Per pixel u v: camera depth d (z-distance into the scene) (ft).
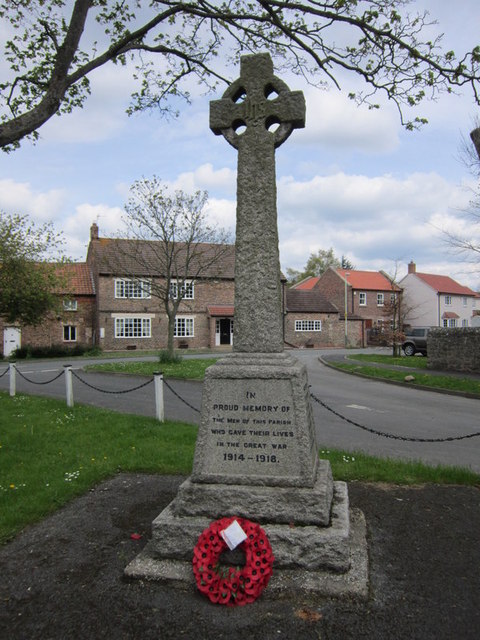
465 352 61.21
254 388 13.08
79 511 16.39
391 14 28.07
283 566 11.88
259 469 12.94
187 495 12.85
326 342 147.33
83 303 122.01
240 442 13.09
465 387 48.16
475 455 24.12
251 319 13.93
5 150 29.53
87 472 20.07
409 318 176.45
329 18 28.48
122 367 64.39
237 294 14.11
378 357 87.20
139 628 10.05
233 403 13.19
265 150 14.29
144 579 11.84
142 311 118.93
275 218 14.24
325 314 147.74
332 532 11.90
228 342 129.39
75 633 9.92
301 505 12.32
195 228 88.99
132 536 14.23
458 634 9.71
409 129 30.89
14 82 30.14
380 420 33.27
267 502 12.44
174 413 34.76
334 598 10.93
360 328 152.66
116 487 18.83
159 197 69.46
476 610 10.50
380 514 15.88
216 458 13.16
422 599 10.91
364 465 20.85
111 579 11.93
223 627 10.03
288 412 12.90
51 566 12.63
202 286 124.98
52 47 29.94
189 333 124.36
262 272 13.96
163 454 22.71
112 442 25.04
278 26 29.73
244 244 14.14
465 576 11.91
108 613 10.57
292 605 10.73
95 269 121.60
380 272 184.65
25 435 26.63
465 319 185.06
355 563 12.15
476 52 27.78
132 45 29.76
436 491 18.15
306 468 12.67
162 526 12.50
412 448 25.50
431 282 177.27
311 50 30.27
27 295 94.89
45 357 103.45
